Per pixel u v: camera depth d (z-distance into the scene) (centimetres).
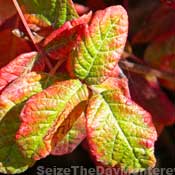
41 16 42
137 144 36
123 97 36
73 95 36
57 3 41
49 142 35
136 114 36
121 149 36
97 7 55
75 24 38
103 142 35
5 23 46
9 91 37
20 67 39
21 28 44
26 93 37
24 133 35
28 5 42
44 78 38
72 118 36
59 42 39
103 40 37
